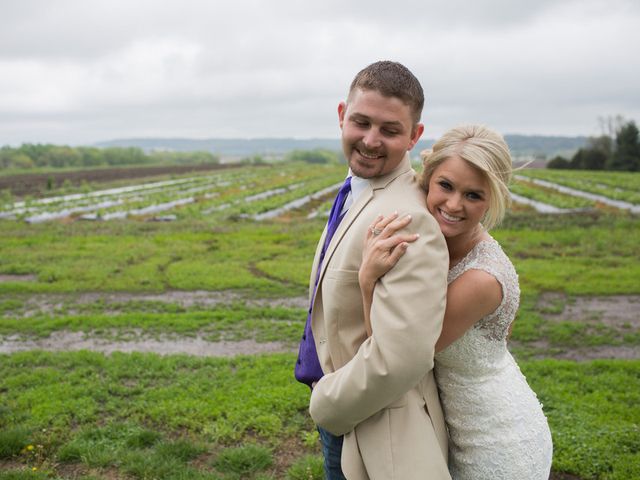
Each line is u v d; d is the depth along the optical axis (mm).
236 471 4500
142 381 6605
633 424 5203
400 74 2197
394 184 2246
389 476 2109
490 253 2258
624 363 7184
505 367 2410
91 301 11508
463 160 2084
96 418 5473
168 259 15633
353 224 2250
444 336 2184
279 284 12773
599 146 70000
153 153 139500
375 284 2041
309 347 2473
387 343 1926
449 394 2375
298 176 58688
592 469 4488
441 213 2170
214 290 12414
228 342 8789
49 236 19359
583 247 16594
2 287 12250
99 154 102188
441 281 2000
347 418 2084
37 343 8695
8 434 4863
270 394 6000
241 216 26406
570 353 8227
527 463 2338
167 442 4902
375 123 2172
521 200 31672
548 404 5758
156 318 9938
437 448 2184
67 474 4426
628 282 12312
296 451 4898
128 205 30375
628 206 28312
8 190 36938
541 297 11492
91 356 7422
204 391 6273
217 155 142750
